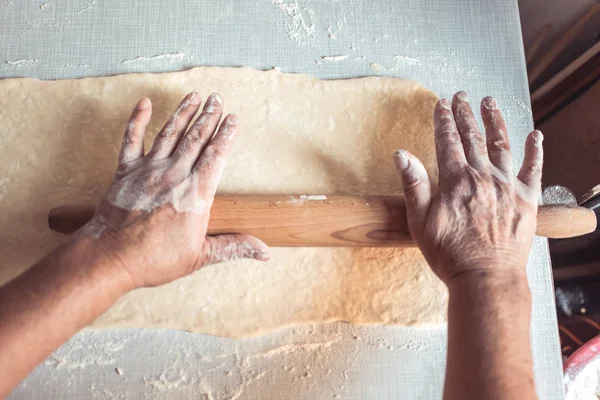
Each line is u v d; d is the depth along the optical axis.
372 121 1.23
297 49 1.29
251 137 1.20
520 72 1.30
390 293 1.16
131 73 1.24
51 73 1.25
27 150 1.18
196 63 1.27
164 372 1.13
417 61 1.30
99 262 0.89
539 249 1.21
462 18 1.33
